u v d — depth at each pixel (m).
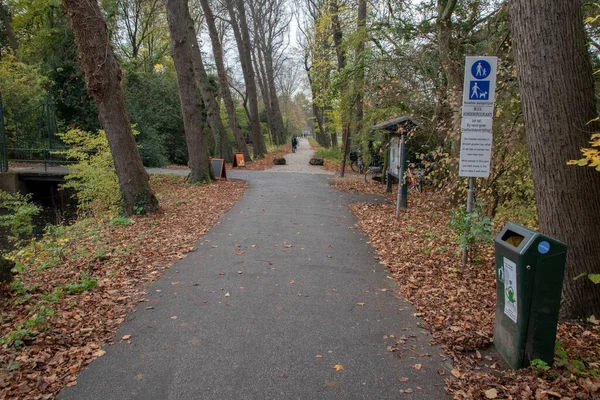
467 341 3.80
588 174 3.79
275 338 3.96
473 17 10.87
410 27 12.20
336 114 18.19
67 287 5.11
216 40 26.39
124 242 7.50
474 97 5.42
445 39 9.95
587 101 3.79
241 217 9.73
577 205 3.83
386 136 15.41
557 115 3.79
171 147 29.31
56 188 18.50
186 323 4.29
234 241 7.59
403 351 3.71
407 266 6.13
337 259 6.54
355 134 17.42
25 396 3.06
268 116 43.47
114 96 9.66
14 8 27.97
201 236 7.97
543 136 3.88
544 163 3.92
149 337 3.99
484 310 4.52
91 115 23.81
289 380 3.28
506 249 3.36
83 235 8.41
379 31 12.79
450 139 9.57
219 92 34.34
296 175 19.41
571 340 3.65
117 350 3.75
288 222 9.20
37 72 23.03
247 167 24.28
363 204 11.61
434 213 9.69
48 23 26.45
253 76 30.89
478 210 6.02
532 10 3.82
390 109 12.34
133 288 5.27
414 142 12.45
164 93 28.50
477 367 3.41
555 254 3.11
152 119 26.56
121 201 10.15
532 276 3.14
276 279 5.61
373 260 6.52
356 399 3.04
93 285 5.23
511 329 3.36
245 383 3.25
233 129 27.84
